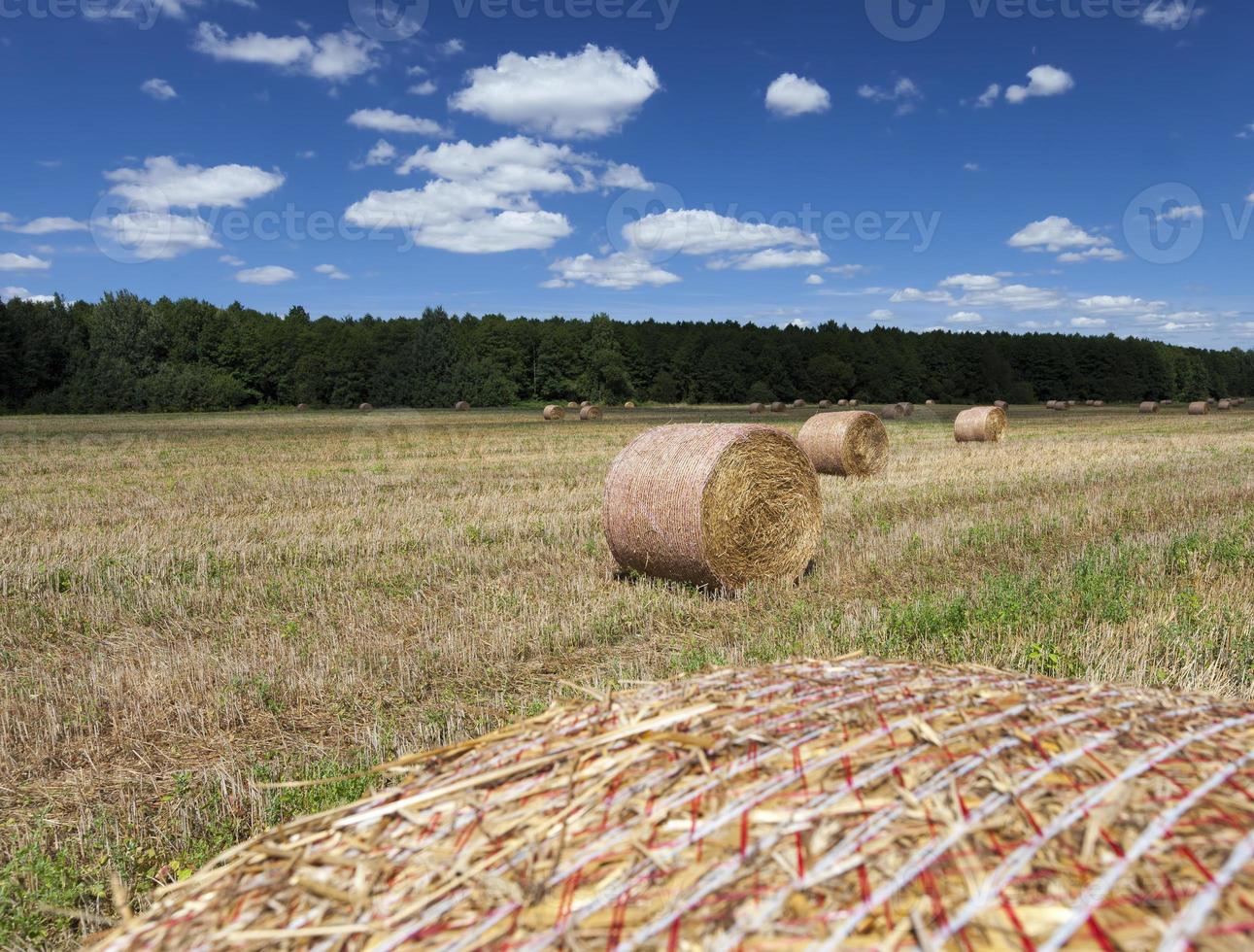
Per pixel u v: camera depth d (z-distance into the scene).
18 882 3.65
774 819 1.51
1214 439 28.28
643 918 1.35
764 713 1.92
